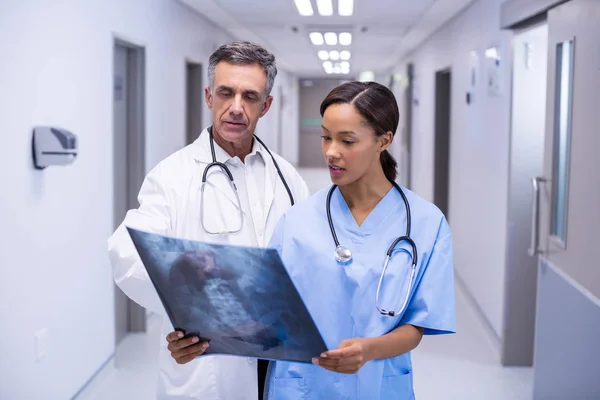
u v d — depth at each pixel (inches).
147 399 107.9
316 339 38.5
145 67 139.6
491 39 143.7
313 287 46.1
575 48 85.4
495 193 139.9
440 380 119.0
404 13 190.4
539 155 123.2
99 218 113.0
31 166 85.8
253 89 51.8
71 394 101.6
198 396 53.4
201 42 201.5
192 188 54.6
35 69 86.3
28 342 86.1
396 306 44.3
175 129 170.7
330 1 171.0
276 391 46.6
